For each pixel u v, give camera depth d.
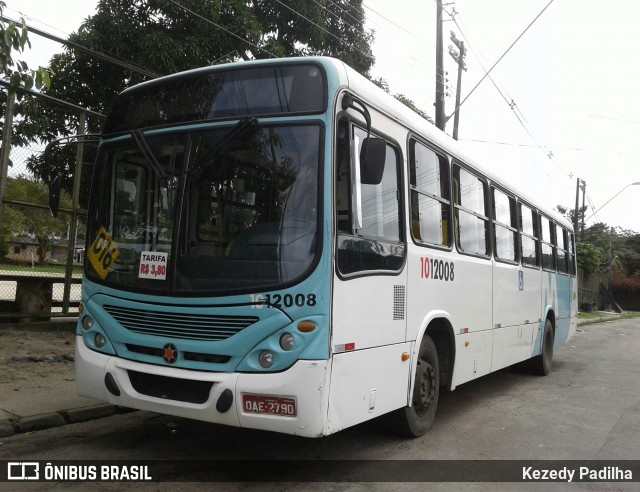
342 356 4.20
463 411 7.44
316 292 4.05
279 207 4.25
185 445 5.24
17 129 9.36
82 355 4.83
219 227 4.38
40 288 9.89
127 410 6.30
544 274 10.62
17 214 9.37
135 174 4.90
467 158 7.15
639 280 55.09
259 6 13.44
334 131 4.29
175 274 4.42
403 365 5.18
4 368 7.27
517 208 9.06
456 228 6.63
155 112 4.93
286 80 4.47
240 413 4.08
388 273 4.93
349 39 15.08
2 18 5.45
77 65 11.45
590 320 30.97
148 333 4.51
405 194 5.37
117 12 11.16
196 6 11.28
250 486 4.34
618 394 9.05
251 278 4.18
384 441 5.69
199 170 4.53
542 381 10.15
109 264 4.84
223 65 4.70
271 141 4.38
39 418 5.57
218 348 4.18
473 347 7.00
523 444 5.96
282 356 4.02
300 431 3.96
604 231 68.81
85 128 10.24
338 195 4.29
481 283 7.28
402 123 5.48
